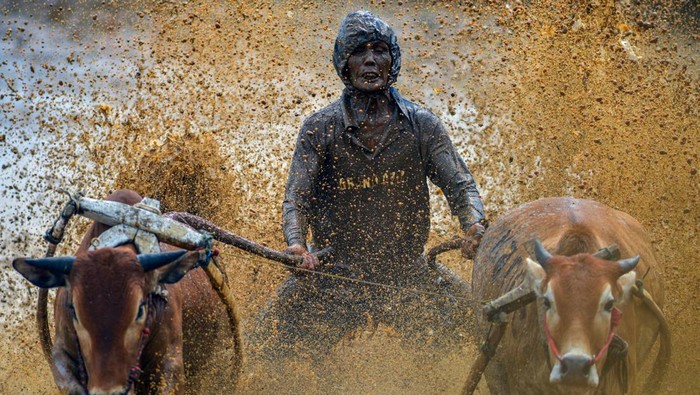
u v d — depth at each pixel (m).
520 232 10.34
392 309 12.36
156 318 9.41
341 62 12.36
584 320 8.34
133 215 9.44
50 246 9.57
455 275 12.56
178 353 9.75
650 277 9.91
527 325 9.46
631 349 9.13
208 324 10.85
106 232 9.41
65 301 9.13
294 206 12.19
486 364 9.79
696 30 17.67
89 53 23.38
